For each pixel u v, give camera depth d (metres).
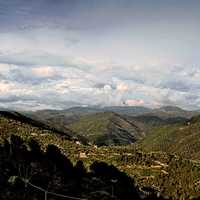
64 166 169.50
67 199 138.62
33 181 137.50
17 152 152.75
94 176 192.50
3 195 116.44
